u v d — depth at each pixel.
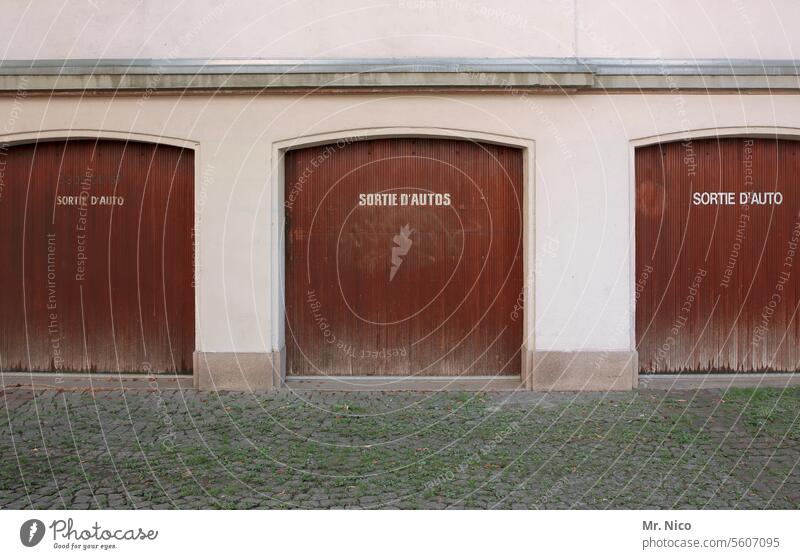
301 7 9.26
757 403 8.66
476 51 9.27
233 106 9.28
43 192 9.70
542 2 9.25
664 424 7.95
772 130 9.33
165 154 9.58
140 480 6.46
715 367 9.77
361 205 9.67
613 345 9.34
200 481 6.45
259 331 9.36
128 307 9.74
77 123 9.34
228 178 9.31
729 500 6.04
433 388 9.41
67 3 9.26
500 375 9.75
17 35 9.27
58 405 8.64
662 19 9.30
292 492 6.23
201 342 9.36
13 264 9.78
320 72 9.05
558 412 8.40
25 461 6.89
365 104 9.27
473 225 9.66
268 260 9.34
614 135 9.28
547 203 9.30
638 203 9.60
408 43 9.27
